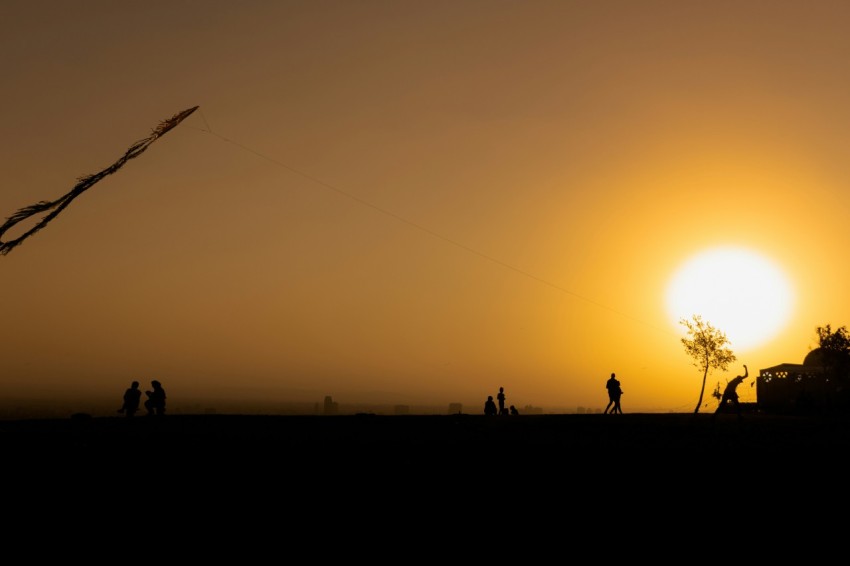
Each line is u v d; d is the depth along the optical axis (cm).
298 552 2981
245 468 3941
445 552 3019
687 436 5347
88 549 2933
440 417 6700
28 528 3094
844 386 9500
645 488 3834
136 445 4266
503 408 7462
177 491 3581
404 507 3500
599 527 3325
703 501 3662
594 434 5403
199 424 5650
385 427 5750
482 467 4119
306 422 6091
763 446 4825
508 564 2917
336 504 3512
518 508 3531
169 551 2945
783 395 9812
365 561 2917
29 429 5131
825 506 3619
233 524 3244
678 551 3050
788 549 3103
